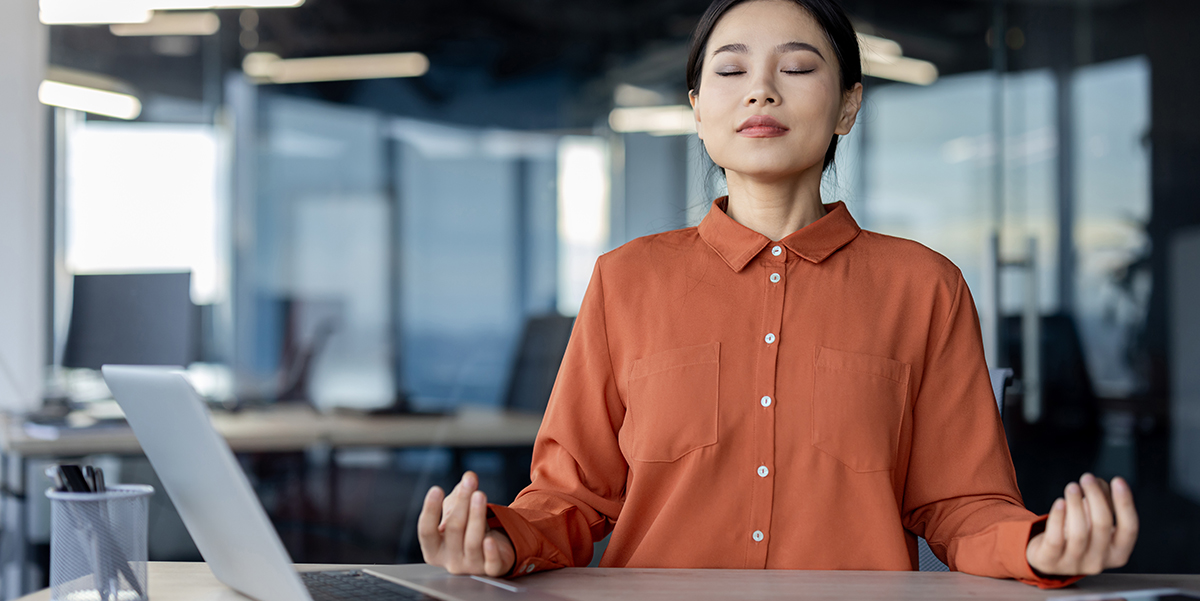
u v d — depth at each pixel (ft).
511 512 3.03
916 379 3.51
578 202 15.38
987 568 3.01
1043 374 12.64
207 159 14.96
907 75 13.19
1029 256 12.93
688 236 3.86
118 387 2.79
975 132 13.15
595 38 15.31
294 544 13.07
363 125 15.53
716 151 3.59
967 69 13.17
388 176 15.56
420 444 11.21
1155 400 12.47
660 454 3.46
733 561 3.41
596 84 15.34
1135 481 12.43
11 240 12.51
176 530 10.73
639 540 3.52
